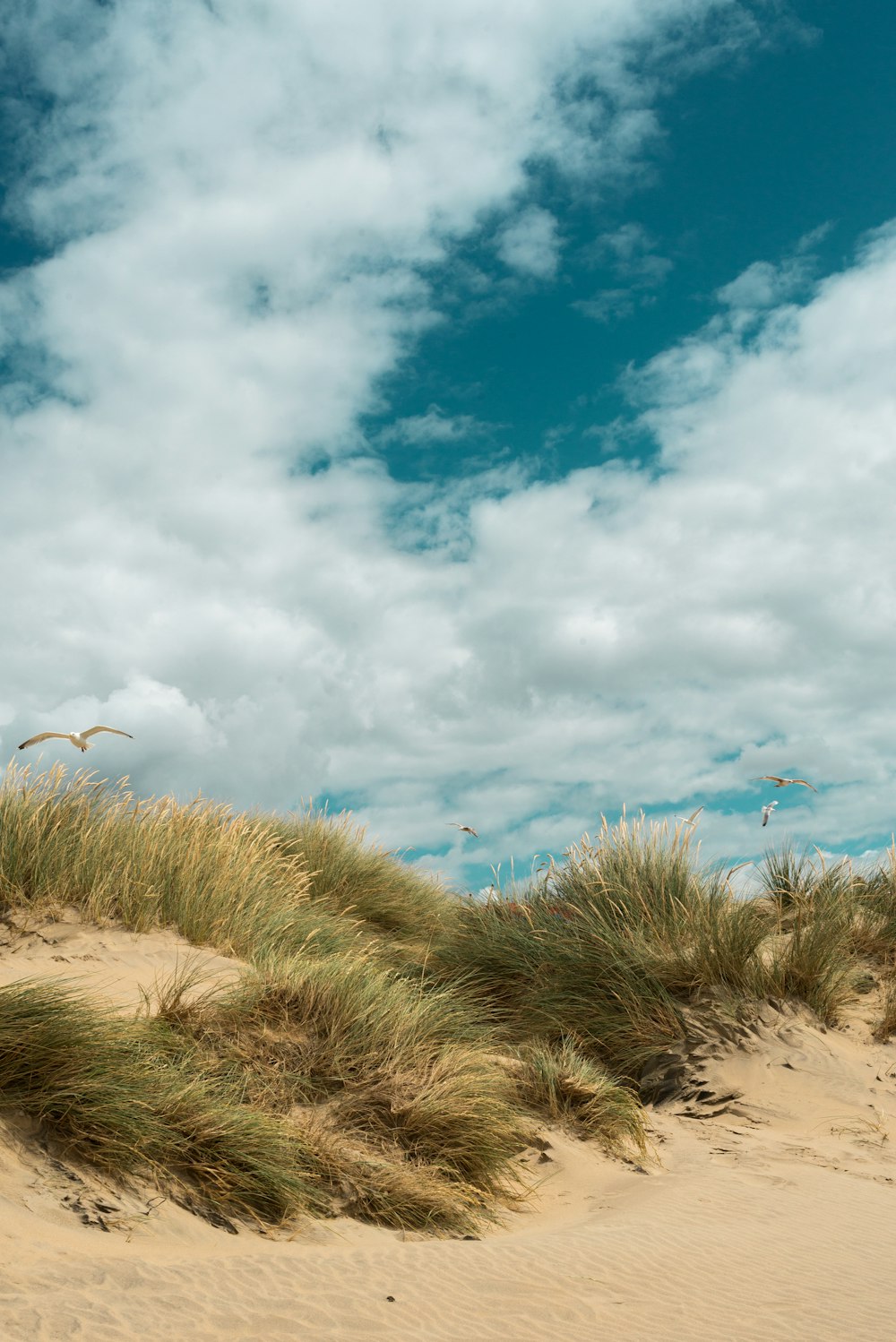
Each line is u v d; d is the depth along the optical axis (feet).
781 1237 17.79
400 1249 16.21
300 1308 13.10
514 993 32.91
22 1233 13.66
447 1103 20.70
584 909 35.01
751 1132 25.75
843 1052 29.89
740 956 31.76
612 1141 23.62
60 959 26.27
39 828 30.89
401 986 25.48
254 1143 17.53
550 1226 19.10
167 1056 19.35
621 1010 31.22
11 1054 16.56
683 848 36.32
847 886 38.96
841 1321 13.99
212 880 31.96
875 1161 23.67
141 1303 12.46
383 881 43.60
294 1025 22.09
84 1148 16.05
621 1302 14.51
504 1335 13.02
